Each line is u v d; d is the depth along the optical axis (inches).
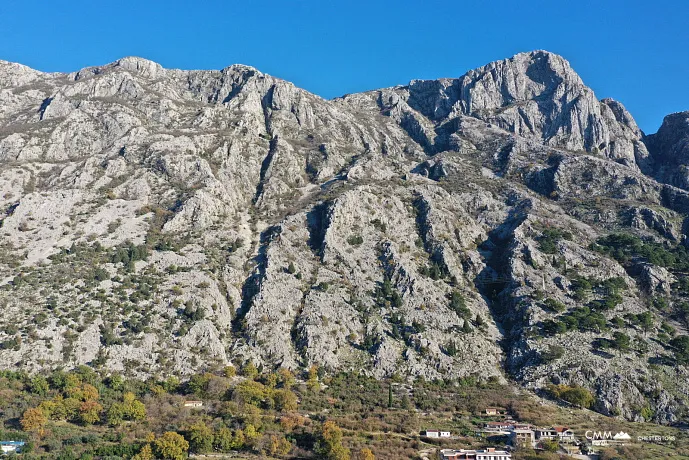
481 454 5349.4
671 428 6432.1
